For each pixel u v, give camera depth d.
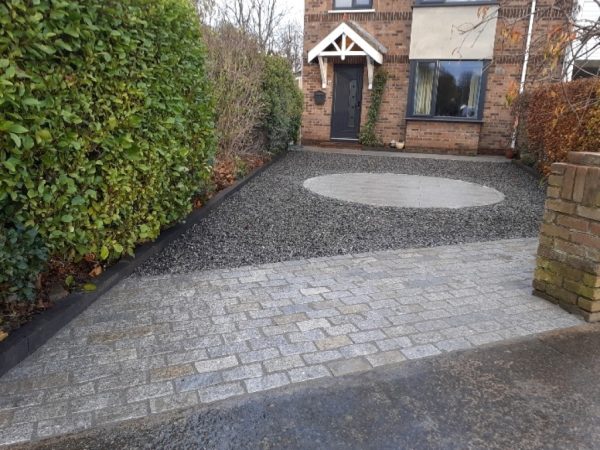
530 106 10.54
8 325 2.72
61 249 3.16
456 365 2.66
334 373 2.55
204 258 4.34
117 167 3.48
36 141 2.63
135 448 1.97
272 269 4.12
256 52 9.27
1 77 2.26
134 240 3.89
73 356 2.64
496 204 7.16
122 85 3.39
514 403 2.33
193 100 4.81
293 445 2.01
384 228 5.59
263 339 2.89
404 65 13.69
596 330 3.11
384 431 2.11
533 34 11.33
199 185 5.36
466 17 12.55
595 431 2.14
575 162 3.31
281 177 8.98
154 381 2.43
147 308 3.27
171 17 3.99
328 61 14.21
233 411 2.22
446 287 3.79
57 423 2.10
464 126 13.30
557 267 3.44
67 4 2.64
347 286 3.77
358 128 14.64
